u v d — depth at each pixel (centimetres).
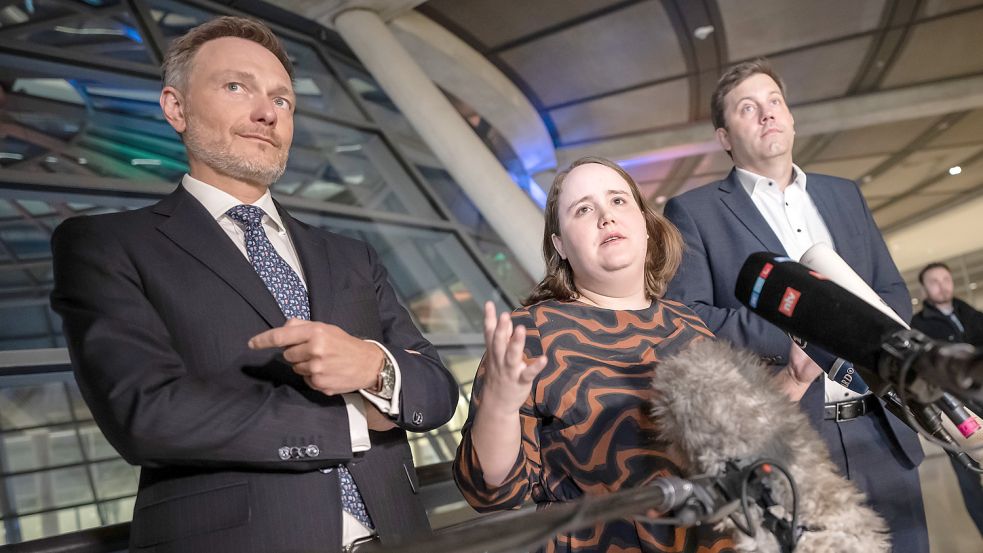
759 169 267
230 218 178
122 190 419
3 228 366
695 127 1121
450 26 792
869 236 264
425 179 621
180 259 163
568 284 191
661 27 820
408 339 190
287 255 184
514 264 594
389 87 641
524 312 177
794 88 1061
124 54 525
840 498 117
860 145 1326
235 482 149
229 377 155
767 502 108
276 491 149
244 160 177
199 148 178
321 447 147
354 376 147
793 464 116
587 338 169
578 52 866
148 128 481
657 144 1133
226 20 194
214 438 140
